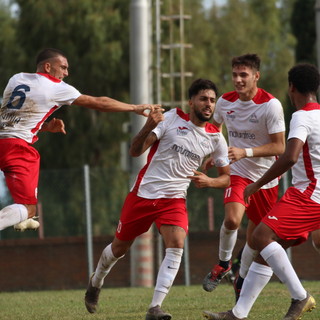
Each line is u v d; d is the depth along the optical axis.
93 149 88.00
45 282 49.47
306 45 82.75
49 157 87.56
